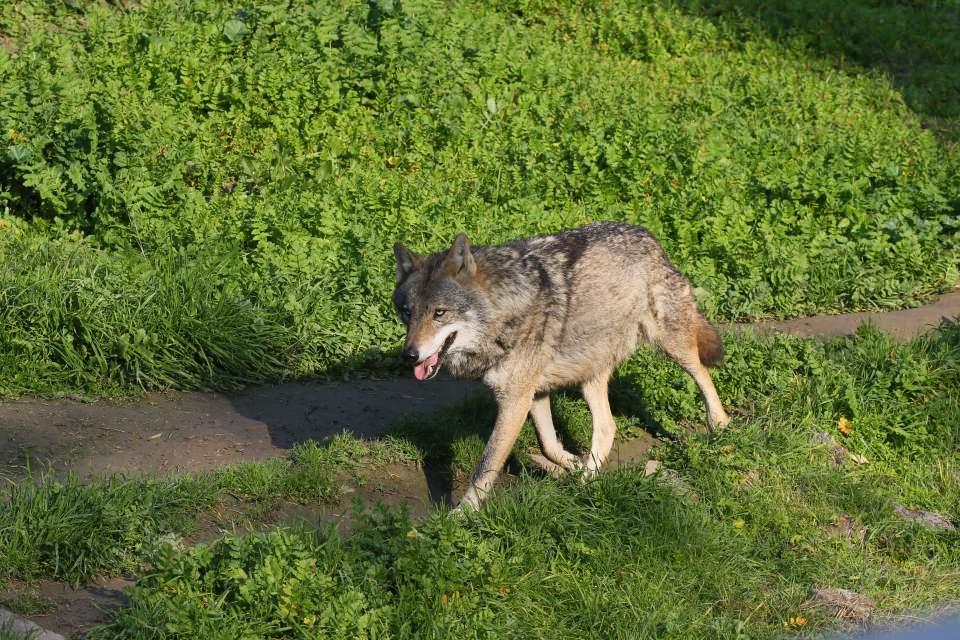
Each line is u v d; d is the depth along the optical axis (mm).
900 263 16062
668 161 17359
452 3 22938
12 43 18172
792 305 15133
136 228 13461
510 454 11055
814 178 17203
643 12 24688
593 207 16078
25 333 11375
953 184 18328
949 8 30391
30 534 7957
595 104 19203
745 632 8078
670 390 12148
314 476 9727
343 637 7172
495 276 9523
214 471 9695
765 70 24031
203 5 19188
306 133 16422
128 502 8570
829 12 27844
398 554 7844
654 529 8984
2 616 7086
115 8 19875
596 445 10727
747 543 9297
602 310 10164
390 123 17328
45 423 10422
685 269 15062
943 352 12883
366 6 19656
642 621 7941
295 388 12016
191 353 11828
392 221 14258
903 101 24234
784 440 11078
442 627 7379
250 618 7164
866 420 11984
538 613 7926
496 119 18047
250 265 13359
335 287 13133
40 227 13742
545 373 10031
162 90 16422
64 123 14328
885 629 8352
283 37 18391
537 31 23109
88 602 7672
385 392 12133
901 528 10008
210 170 15219
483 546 8133
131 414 10930
